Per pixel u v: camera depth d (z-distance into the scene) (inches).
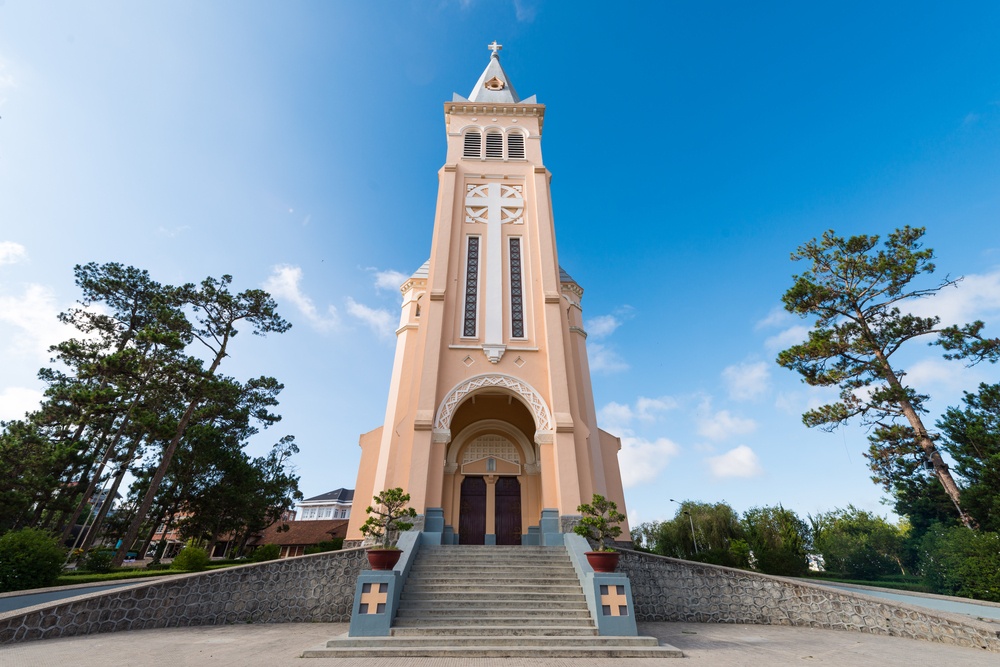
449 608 402.3
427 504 615.5
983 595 542.3
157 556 1411.2
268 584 503.8
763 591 533.6
